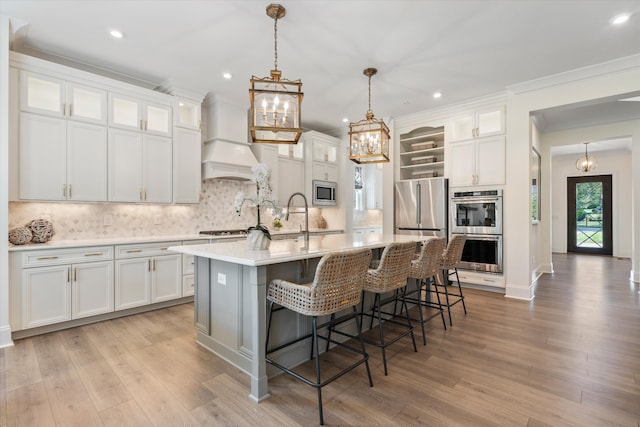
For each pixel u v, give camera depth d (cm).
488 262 463
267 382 211
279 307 232
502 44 313
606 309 377
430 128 557
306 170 596
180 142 412
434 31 290
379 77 388
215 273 255
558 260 767
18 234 296
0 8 256
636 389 205
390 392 204
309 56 337
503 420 175
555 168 916
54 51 325
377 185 788
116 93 361
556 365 238
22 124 300
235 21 275
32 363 240
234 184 508
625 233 816
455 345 276
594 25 281
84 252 319
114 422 174
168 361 244
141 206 409
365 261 212
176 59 343
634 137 534
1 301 269
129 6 254
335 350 269
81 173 336
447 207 505
